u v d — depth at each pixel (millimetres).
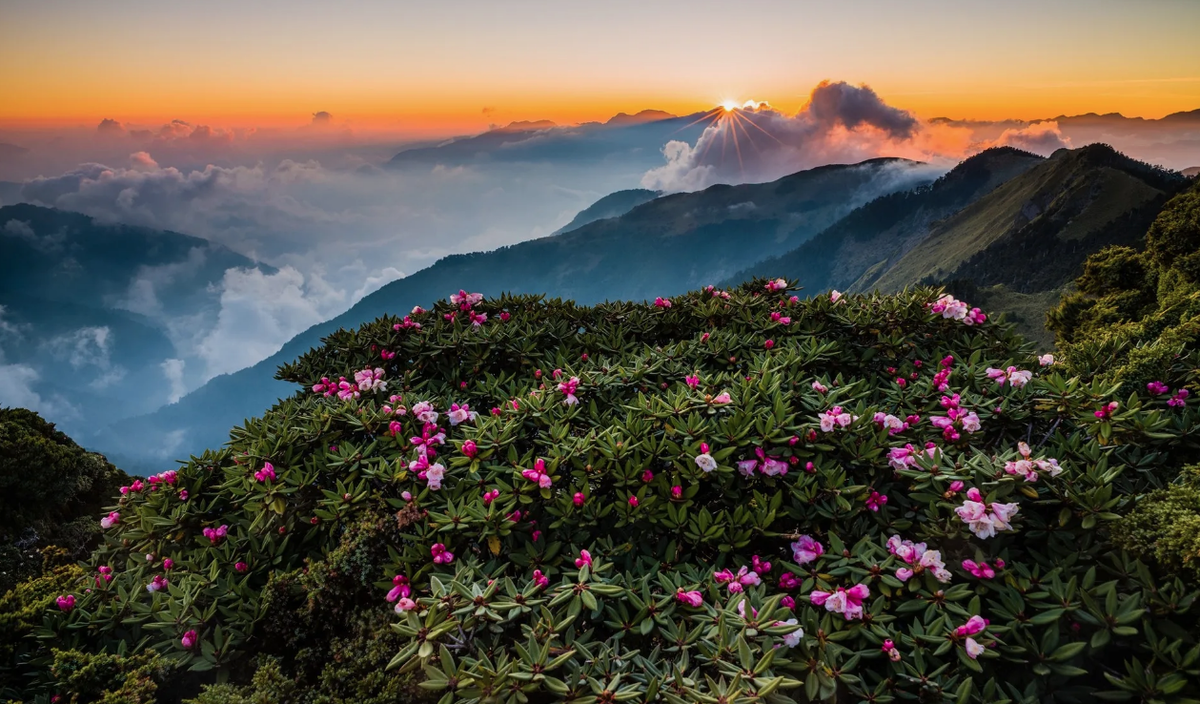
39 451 7023
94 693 3555
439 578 3555
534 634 3152
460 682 2893
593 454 4180
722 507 4332
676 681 2898
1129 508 3711
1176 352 5039
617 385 5441
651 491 4145
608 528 4129
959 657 3084
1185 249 15352
